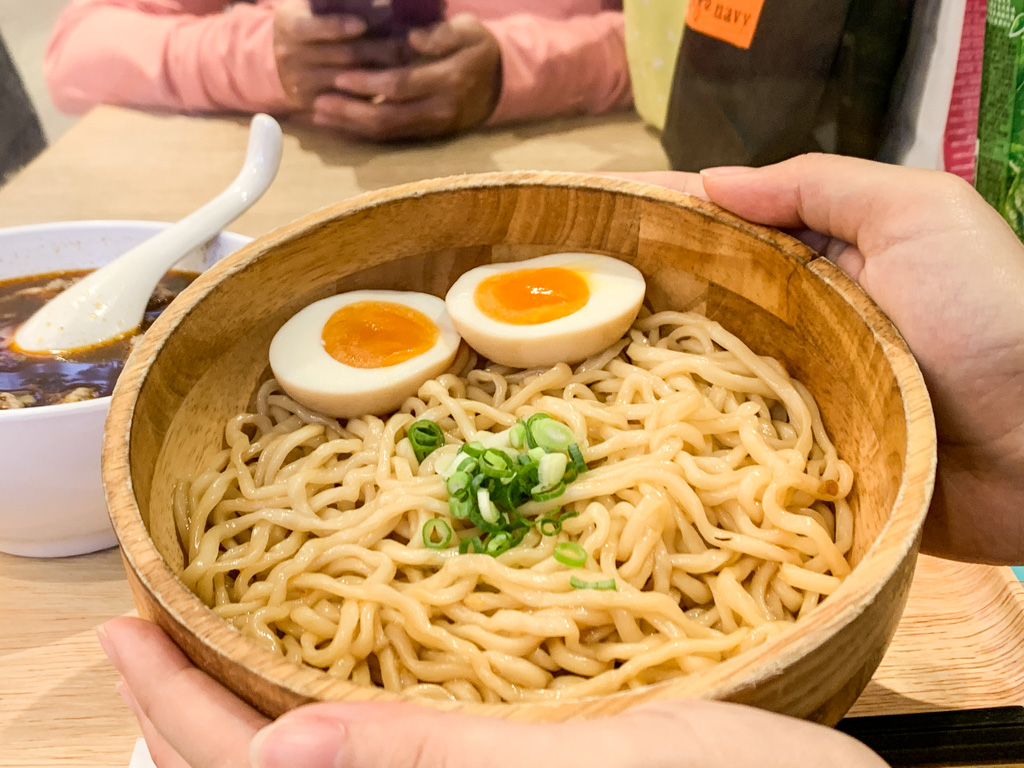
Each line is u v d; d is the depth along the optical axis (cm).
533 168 40
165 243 26
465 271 24
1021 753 20
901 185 21
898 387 17
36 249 28
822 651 13
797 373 22
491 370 24
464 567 19
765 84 35
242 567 20
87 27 43
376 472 22
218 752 14
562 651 19
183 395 20
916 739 20
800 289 20
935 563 26
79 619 24
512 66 42
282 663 14
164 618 14
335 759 12
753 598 20
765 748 12
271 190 38
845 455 21
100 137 42
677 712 12
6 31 42
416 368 23
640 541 20
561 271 23
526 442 21
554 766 11
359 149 41
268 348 23
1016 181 35
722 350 23
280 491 21
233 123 43
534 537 20
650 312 24
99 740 21
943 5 34
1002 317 21
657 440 21
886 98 36
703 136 38
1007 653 23
